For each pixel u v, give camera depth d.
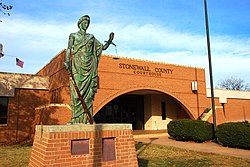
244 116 29.20
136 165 5.71
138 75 19.94
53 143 4.77
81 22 5.99
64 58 16.66
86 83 5.87
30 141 16.66
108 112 23.77
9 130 16.77
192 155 10.57
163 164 8.54
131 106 25.64
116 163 5.43
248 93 30.25
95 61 6.11
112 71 18.67
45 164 4.61
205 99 24.02
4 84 17.02
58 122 14.80
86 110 5.66
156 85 20.91
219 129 13.77
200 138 15.16
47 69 21.17
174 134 16.62
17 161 9.01
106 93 18.11
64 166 4.78
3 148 13.10
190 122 15.74
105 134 5.44
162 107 26.16
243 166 8.26
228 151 11.77
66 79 16.36
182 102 22.39
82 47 5.88
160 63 21.50
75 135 5.03
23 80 17.95
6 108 17.03
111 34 6.38
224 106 27.70
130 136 5.84
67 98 16.20
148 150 12.02
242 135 12.34
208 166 8.30
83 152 5.07
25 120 17.52
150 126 25.09
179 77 22.59
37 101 18.38
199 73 24.11
